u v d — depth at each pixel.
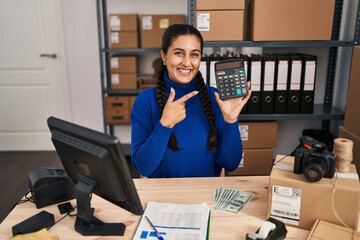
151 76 2.94
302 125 2.40
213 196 1.13
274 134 2.09
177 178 1.27
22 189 2.50
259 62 1.95
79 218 0.98
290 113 2.04
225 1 1.85
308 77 1.97
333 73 2.25
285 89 2.00
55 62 3.18
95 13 3.04
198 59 1.30
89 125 3.34
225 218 1.00
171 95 1.18
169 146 1.34
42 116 3.31
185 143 1.35
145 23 2.73
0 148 3.36
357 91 1.48
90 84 3.23
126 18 2.71
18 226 0.94
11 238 0.90
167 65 1.33
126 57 2.80
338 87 2.22
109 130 3.09
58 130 0.93
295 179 0.94
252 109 2.03
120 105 2.85
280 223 0.90
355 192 0.87
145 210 1.03
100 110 3.30
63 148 0.92
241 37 1.90
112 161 0.81
